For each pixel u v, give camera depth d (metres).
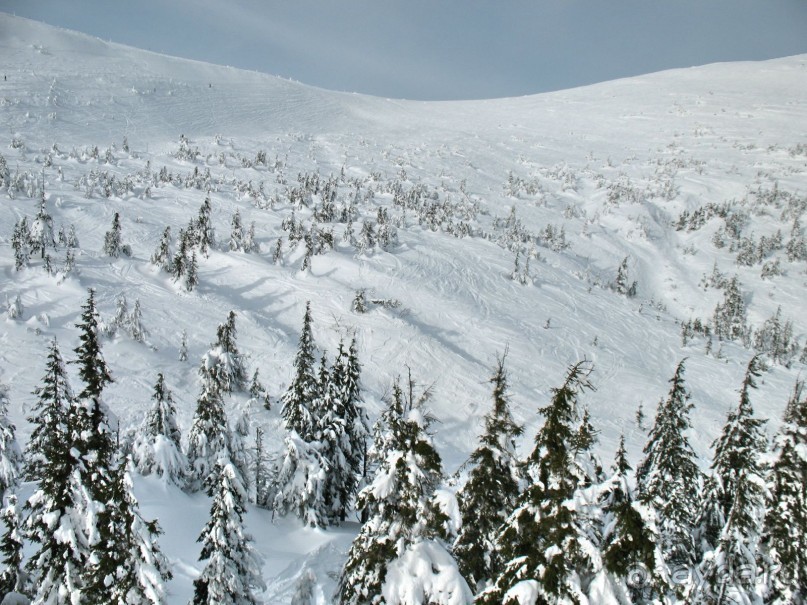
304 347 29.02
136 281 64.69
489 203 154.38
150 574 12.90
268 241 85.75
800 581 17.66
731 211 165.88
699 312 118.50
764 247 143.62
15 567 16.27
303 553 24.62
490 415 15.66
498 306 83.69
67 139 132.50
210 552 16.08
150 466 28.44
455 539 15.40
